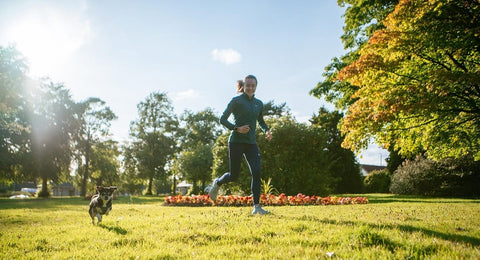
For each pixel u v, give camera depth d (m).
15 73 26.45
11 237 3.80
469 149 10.90
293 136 17.47
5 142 30.59
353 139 8.95
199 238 3.13
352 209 7.03
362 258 2.23
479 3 7.86
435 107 7.79
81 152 37.38
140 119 46.03
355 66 8.84
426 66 9.30
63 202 18.48
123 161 43.34
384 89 8.89
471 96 9.03
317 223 3.93
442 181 21.34
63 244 3.24
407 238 2.89
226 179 5.16
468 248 2.44
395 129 9.45
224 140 18.88
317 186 17.31
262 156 17.56
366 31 17.34
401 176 23.91
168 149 44.88
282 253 2.44
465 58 9.19
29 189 69.56
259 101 5.26
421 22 8.24
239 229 3.53
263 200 10.81
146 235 3.46
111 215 6.80
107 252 2.73
